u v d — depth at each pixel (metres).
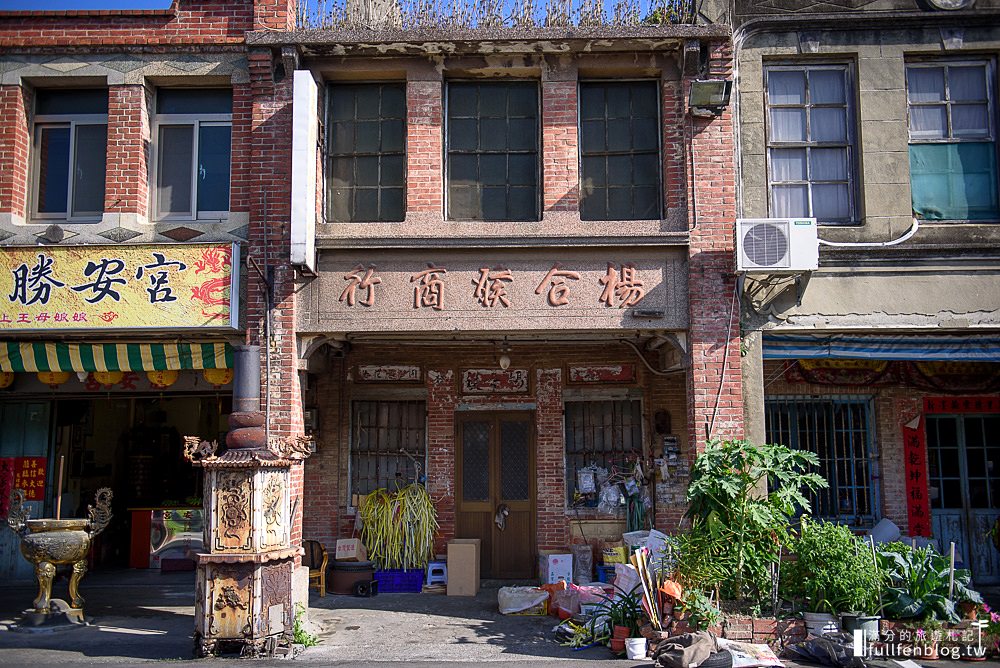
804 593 7.95
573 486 11.40
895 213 9.16
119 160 9.40
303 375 9.29
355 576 10.52
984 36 9.38
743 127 9.35
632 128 9.62
